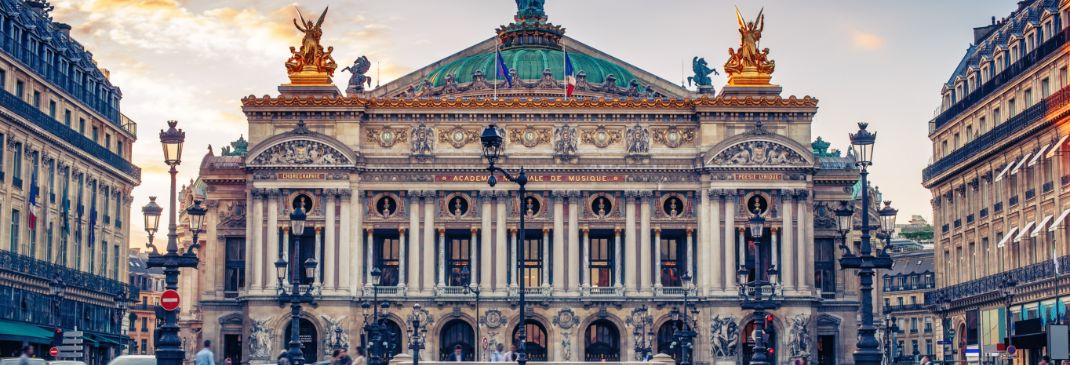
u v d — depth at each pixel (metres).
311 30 127.31
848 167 134.75
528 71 143.75
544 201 125.12
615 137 125.56
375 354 99.94
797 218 123.69
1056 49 95.38
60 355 97.06
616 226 124.81
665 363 80.19
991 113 112.31
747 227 123.69
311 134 123.25
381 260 127.38
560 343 123.00
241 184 129.88
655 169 124.56
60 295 100.06
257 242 122.75
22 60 105.12
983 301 113.19
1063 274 93.69
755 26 127.75
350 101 123.69
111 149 130.88
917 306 188.12
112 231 129.38
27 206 105.25
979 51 119.62
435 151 125.12
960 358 123.56
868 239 65.31
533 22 149.75
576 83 139.75
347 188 123.25
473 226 124.50
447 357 124.94
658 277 124.69
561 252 124.06
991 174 112.12
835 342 130.12
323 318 121.81
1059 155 95.12
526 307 123.25
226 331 128.12
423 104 124.50
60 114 114.12
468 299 123.62
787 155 123.88
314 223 123.06
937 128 128.12
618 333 125.12
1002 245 105.12
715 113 124.56
